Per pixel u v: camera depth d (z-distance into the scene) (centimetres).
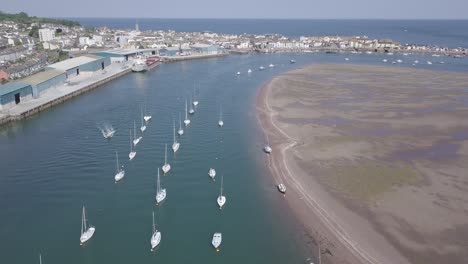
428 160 8944
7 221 6444
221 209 6888
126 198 7231
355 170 8350
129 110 13162
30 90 13725
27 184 7738
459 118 12238
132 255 5678
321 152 9394
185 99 14812
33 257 5597
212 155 9294
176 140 10244
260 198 7269
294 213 6738
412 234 6084
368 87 17000
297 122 11856
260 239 6062
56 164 8675
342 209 6806
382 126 11419
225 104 14125
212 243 5884
